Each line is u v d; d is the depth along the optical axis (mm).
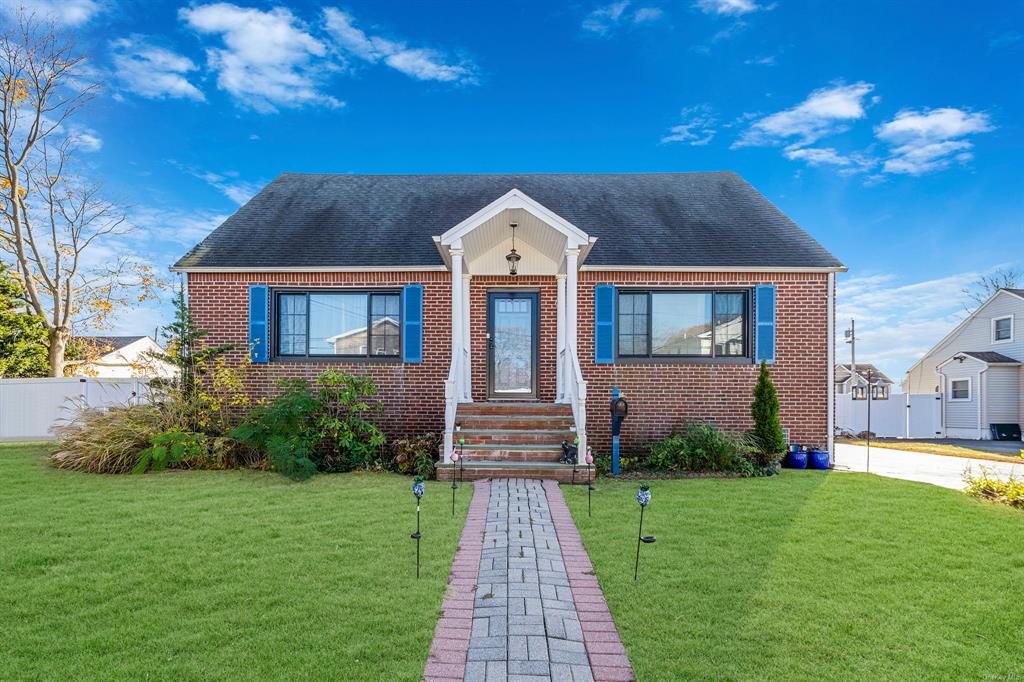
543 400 12070
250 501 7207
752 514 6730
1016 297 23578
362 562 4949
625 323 11820
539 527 6160
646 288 11688
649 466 10211
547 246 11312
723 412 11523
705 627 3783
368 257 11664
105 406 12438
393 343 11867
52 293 18766
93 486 8094
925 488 8430
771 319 11477
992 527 6242
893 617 3975
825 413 11461
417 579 4562
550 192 14289
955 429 24109
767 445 10211
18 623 3785
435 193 14211
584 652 3457
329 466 9844
